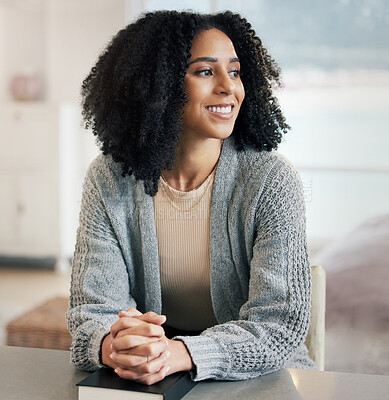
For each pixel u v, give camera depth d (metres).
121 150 1.36
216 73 1.31
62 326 2.47
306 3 5.38
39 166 4.87
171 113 1.31
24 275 4.79
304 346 1.55
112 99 1.37
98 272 1.39
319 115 5.43
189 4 5.22
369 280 2.24
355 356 1.97
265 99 1.42
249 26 1.41
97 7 5.01
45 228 4.90
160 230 1.43
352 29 5.34
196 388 1.10
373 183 5.32
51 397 1.05
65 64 5.10
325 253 2.67
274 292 1.27
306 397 1.04
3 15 5.22
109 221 1.43
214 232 1.39
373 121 5.35
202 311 1.53
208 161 1.39
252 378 1.15
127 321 1.09
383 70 5.31
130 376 1.04
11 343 2.50
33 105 4.85
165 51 1.29
